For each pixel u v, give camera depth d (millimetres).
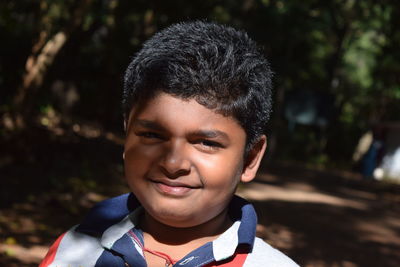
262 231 8414
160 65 1214
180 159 1218
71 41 12570
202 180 1235
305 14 18828
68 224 6723
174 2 11273
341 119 33906
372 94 29719
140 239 1379
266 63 1337
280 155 27297
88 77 17641
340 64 29516
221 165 1233
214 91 1197
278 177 17516
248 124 1256
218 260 1299
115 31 14266
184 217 1264
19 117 9766
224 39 1271
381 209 13461
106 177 10406
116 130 18328
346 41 27859
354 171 27969
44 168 9555
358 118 33125
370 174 24328
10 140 9438
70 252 1422
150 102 1226
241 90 1226
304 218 10336
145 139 1259
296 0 18125
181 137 1219
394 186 21031
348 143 32344
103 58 16266
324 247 8211
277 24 17234
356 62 32000
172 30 1301
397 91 24062
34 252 5434
